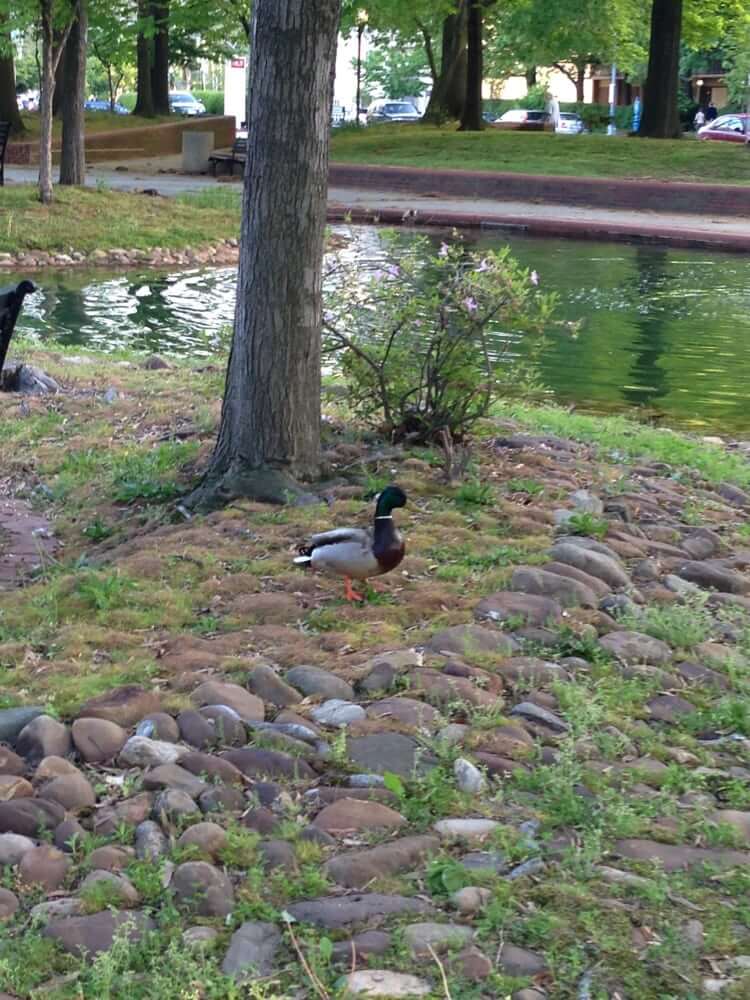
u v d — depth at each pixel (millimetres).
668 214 28719
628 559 7391
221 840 5375
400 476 8180
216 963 4738
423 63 70812
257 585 7043
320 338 8094
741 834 5512
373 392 8766
